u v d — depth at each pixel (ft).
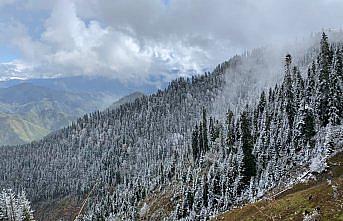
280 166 338.75
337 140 320.91
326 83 383.65
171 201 477.77
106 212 653.30
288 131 386.11
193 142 583.58
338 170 283.59
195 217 380.58
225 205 360.89
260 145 396.57
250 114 548.31
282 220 239.09
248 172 381.19
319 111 374.84
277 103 461.78
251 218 266.16
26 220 352.90
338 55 399.65
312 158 323.57
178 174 549.13
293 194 269.44
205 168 486.38
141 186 624.59
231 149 445.78
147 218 496.23
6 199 349.20
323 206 229.66
